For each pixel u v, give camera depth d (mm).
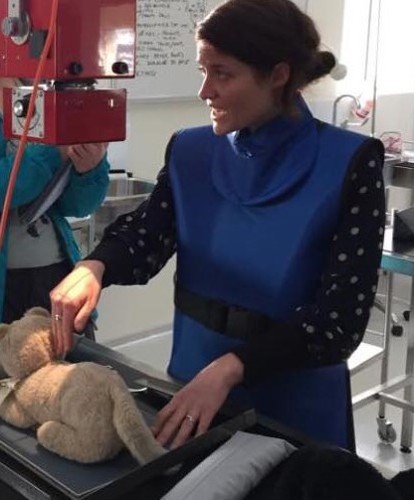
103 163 1766
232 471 862
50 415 903
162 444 907
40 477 841
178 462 872
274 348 1062
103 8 962
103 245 1262
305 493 783
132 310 3408
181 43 3344
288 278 1144
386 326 2809
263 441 923
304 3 3854
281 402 1208
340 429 1255
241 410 1004
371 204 1126
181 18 3311
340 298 1101
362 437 2834
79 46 948
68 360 1124
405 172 3518
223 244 1201
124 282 1260
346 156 1130
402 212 2340
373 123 4242
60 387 905
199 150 1266
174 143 1301
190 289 1255
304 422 1219
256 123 1151
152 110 3332
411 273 2146
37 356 970
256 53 1051
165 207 1303
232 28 1043
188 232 1246
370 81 4289
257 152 1173
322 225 1126
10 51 990
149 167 3389
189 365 1249
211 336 1213
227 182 1210
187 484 842
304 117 1179
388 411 3023
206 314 1220
